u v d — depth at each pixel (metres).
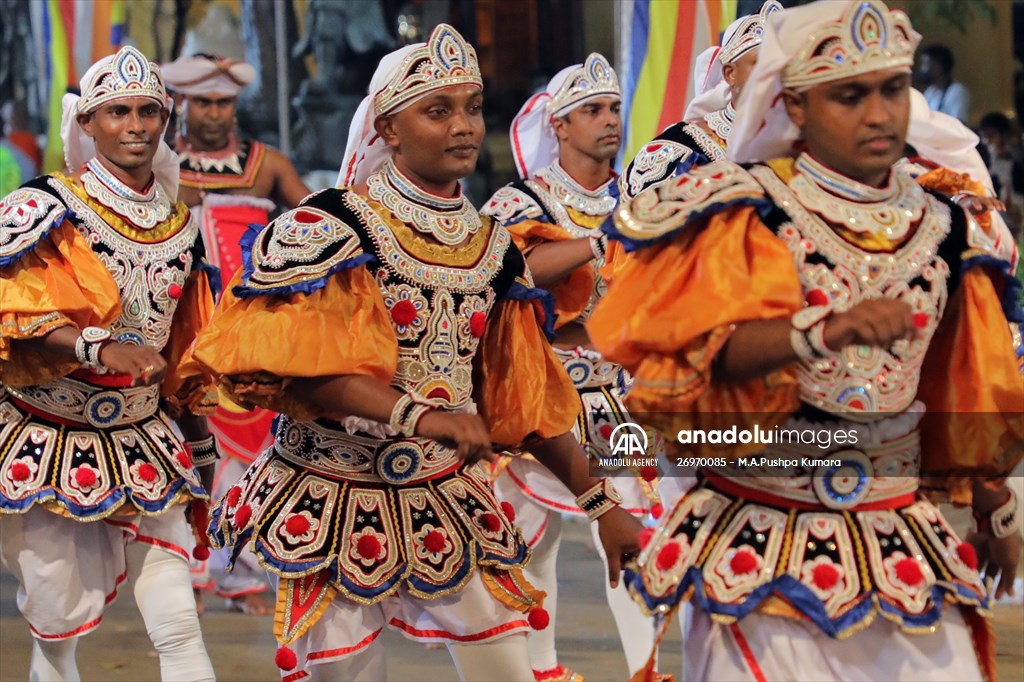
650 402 5.92
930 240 6.09
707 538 6.12
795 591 5.91
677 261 5.94
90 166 9.22
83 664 11.54
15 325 8.57
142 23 24.12
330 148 24.89
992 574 6.74
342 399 6.97
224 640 12.29
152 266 9.20
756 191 5.93
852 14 5.89
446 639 7.50
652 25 12.92
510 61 29.73
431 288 7.36
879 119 5.88
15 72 24.44
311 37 25.05
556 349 9.94
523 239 9.48
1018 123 24.83
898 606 5.92
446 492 7.57
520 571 7.69
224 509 7.79
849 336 5.56
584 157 10.40
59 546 9.06
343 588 7.27
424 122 7.39
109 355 8.40
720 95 9.67
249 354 6.96
